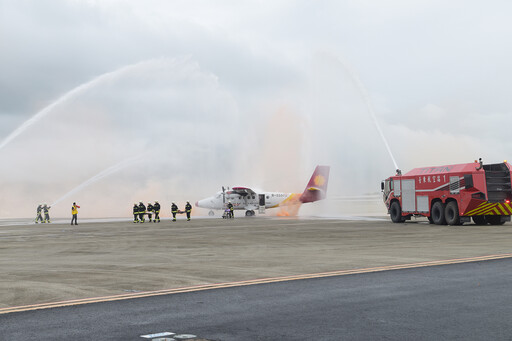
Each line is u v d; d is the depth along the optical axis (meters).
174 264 14.80
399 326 7.12
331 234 26.75
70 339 6.62
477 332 6.77
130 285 11.06
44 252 19.31
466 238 22.95
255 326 7.22
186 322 7.52
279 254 17.25
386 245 20.06
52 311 8.39
